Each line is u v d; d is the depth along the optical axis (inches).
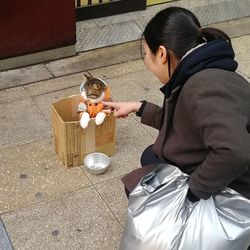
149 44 68.4
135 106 87.7
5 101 133.0
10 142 118.3
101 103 104.3
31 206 101.0
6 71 145.4
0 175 108.3
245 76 150.0
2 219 97.6
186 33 65.2
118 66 151.9
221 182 62.4
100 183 107.7
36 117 127.3
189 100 62.7
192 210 68.2
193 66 63.4
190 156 69.7
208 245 66.8
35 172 109.5
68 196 103.8
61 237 94.4
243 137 58.2
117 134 122.6
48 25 142.7
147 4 180.2
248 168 65.3
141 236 68.4
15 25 137.6
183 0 185.6
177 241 66.9
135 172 79.8
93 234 95.4
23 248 91.7
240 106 60.4
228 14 181.8
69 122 102.3
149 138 122.2
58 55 151.6
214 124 59.1
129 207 71.2
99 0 166.7
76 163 110.5
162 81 71.5
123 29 167.2
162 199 69.7
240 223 68.1
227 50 64.8
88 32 163.2
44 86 140.4
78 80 144.0
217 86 60.4
